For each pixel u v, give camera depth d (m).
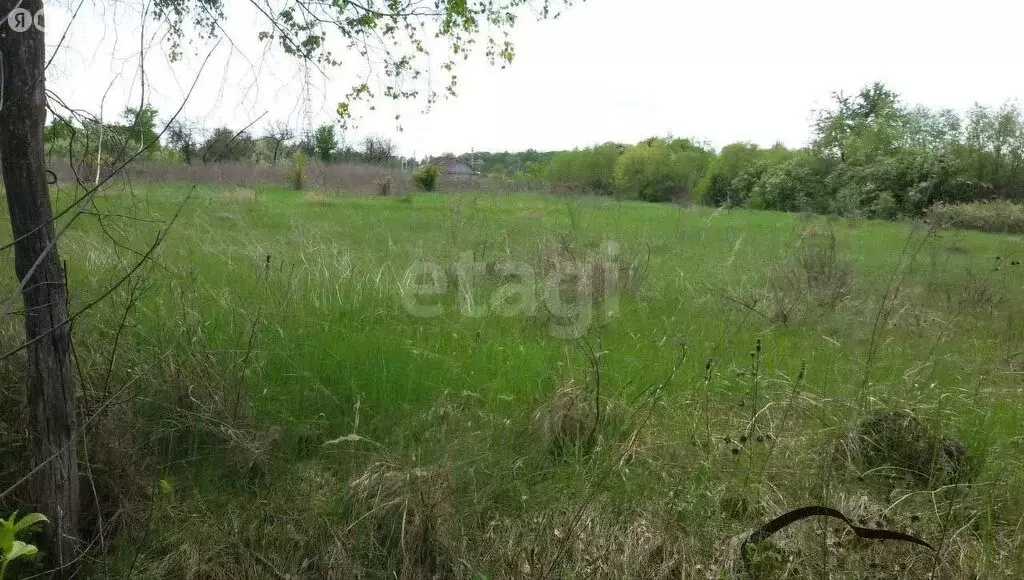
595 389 4.32
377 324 5.72
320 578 3.08
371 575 3.09
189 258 6.58
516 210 15.62
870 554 3.18
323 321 5.40
